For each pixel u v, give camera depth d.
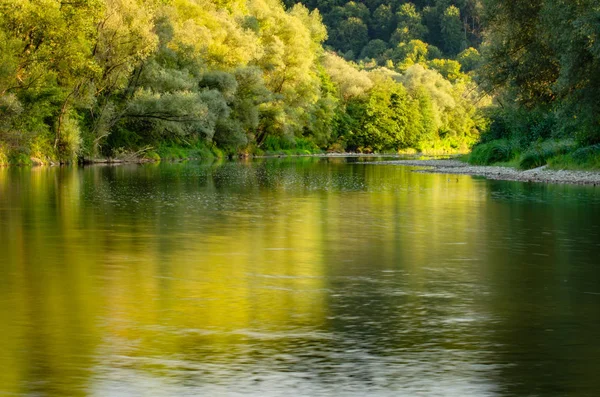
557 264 17.44
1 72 54.22
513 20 51.09
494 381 9.00
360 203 32.69
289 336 10.97
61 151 65.19
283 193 37.88
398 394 8.58
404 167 71.19
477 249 19.70
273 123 100.75
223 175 53.97
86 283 14.91
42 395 8.49
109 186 41.25
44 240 20.89
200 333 11.11
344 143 139.50
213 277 15.66
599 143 54.25
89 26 59.12
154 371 9.31
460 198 35.47
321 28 134.12
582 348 10.38
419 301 13.41
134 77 73.38
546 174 52.81
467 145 175.25
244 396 8.49
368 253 18.98
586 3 44.62
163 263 17.31
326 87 129.88
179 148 84.19
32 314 12.27
